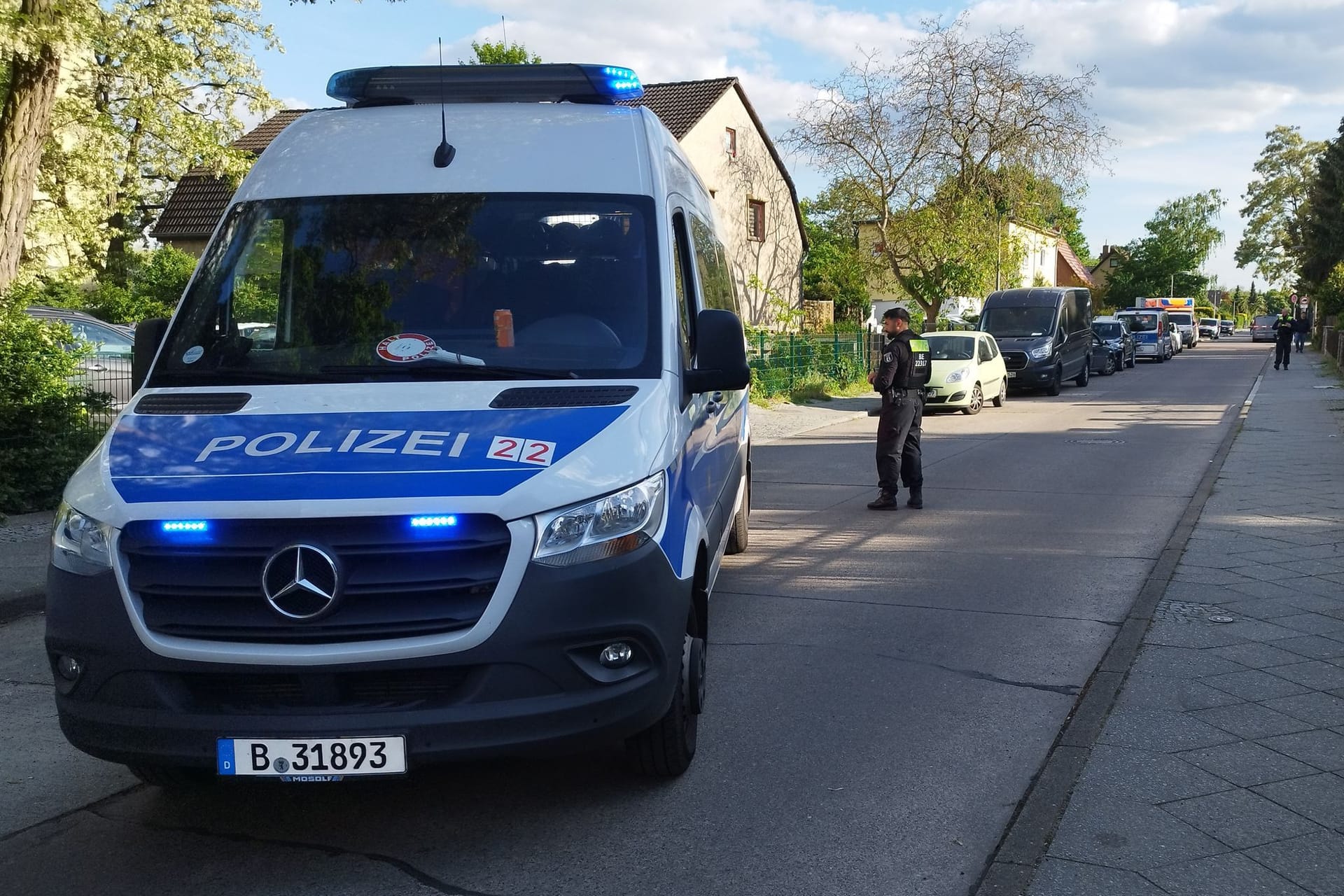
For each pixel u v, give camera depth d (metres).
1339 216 62.78
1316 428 16.97
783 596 7.44
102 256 23.66
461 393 4.17
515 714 3.56
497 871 3.73
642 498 3.81
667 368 4.40
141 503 3.62
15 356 10.36
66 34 11.21
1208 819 3.95
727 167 38.78
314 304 4.64
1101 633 6.45
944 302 35.38
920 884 3.59
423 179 4.95
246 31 24.31
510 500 3.58
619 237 4.75
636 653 3.82
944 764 4.56
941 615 6.91
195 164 22.52
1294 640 6.09
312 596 3.49
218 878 3.71
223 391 4.29
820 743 4.81
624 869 3.72
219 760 3.54
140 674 3.58
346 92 5.49
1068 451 15.42
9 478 10.05
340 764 3.52
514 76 5.44
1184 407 23.22
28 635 6.79
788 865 3.72
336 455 3.75
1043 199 33.44
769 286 41.38
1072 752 4.57
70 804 4.32
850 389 27.75
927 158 33.16
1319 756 4.51
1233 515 9.76
